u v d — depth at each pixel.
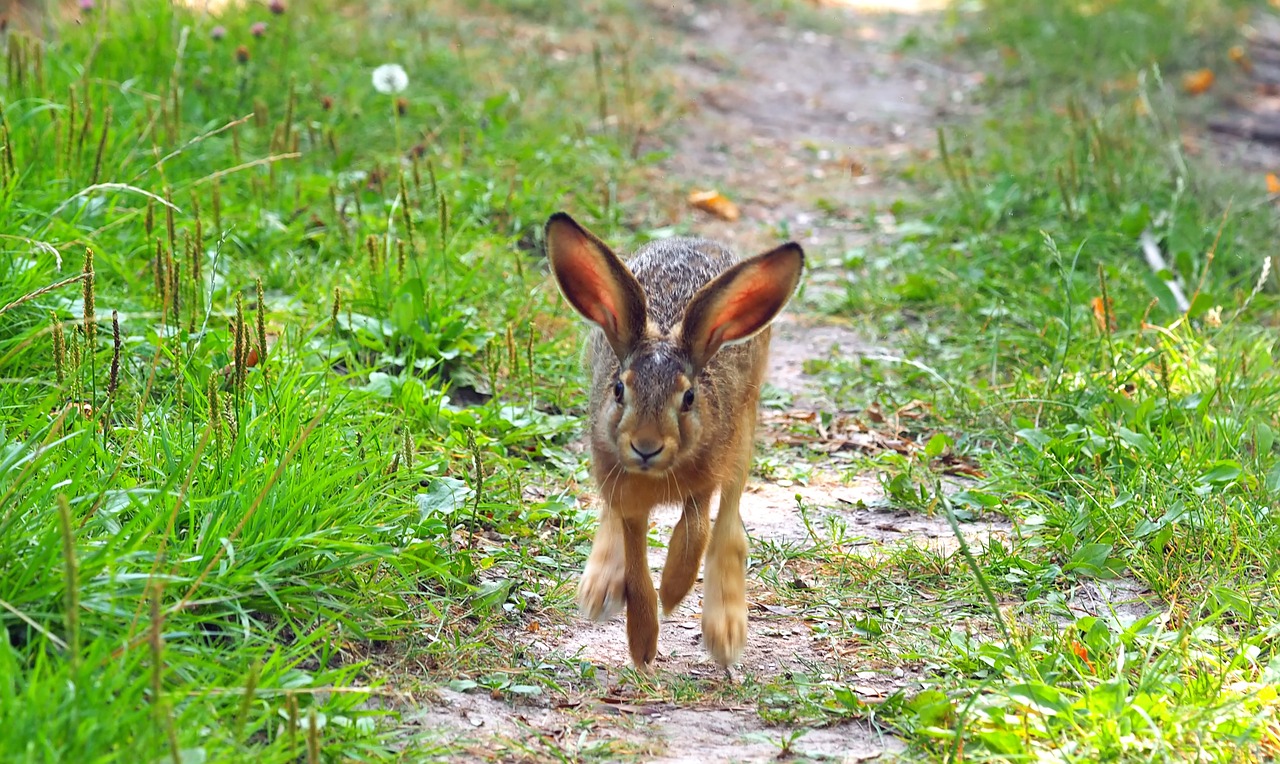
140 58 16.47
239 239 13.20
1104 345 12.73
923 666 8.10
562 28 25.44
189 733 5.91
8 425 8.70
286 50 18.41
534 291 13.11
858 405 12.70
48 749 5.48
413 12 22.92
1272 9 31.80
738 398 8.38
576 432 11.34
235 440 8.23
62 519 5.79
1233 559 8.97
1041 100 23.64
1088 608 8.80
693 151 20.88
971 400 12.20
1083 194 17.27
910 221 18.03
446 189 15.65
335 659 7.52
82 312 10.36
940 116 24.00
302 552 7.75
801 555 9.59
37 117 13.48
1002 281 15.02
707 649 8.20
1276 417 11.46
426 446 10.26
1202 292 13.90
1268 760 6.73
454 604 8.38
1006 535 10.01
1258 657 7.92
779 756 7.00
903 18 31.92
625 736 7.21
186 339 9.92
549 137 18.64
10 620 6.60
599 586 8.32
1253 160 21.19
